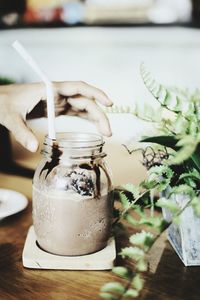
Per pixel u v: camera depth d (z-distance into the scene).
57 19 2.09
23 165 0.81
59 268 0.42
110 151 0.86
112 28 2.17
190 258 0.42
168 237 0.48
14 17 2.11
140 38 2.25
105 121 0.56
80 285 0.39
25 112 0.55
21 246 0.47
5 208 0.57
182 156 0.30
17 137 0.48
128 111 0.44
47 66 2.39
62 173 0.41
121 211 0.45
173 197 0.42
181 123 0.39
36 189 0.42
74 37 2.27
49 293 0.38
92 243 0.42
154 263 0.43
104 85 2.22
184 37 2.19
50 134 0.44
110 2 2.04
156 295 0.37
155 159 0.47
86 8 2.08
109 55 2.34
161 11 2.04
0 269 0.42
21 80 2.39
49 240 0.42
